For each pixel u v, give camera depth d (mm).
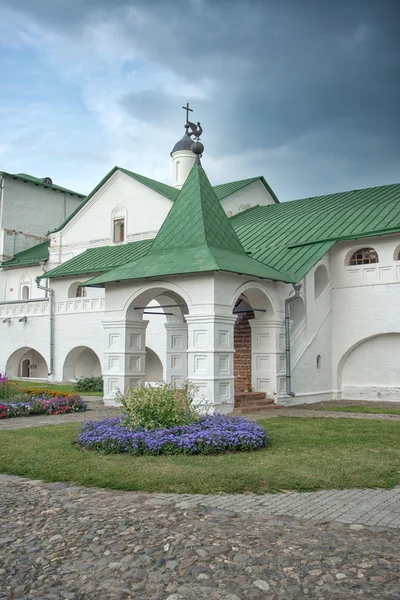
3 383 17641
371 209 21812
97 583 4773
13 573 4984
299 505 6715
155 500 6934
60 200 41719
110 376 17594
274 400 17578
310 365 19500
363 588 4590
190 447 9469
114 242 31438
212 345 15109
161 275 15703
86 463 8852
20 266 36344
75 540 5660
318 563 5027
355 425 13016
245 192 31094
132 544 5508
